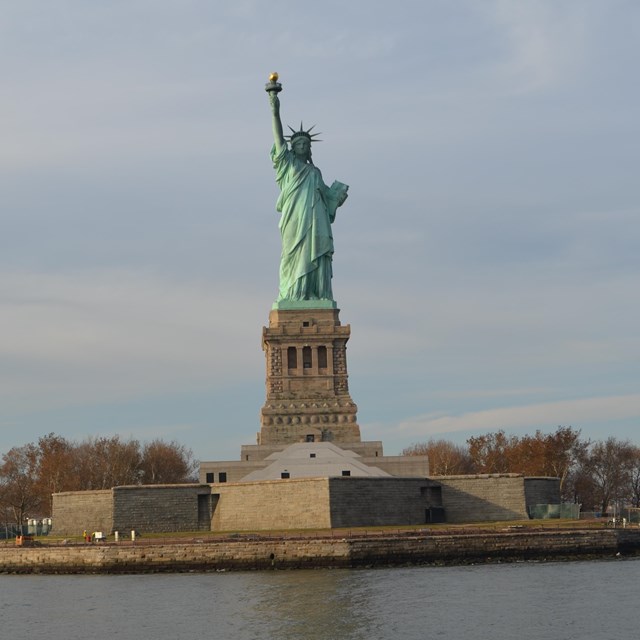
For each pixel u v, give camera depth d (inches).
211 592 5595.5
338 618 4840.1
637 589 5438.0
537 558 6727.4
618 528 7130.9
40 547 6924.2
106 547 6638.8
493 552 6668.3
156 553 6555.1
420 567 6397.6
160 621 4918.8
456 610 4965.6
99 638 4645.7
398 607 5054.1
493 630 4562.0
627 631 4510.3
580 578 5836.6
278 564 6422.2
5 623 4990.2
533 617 4795.8
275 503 7696.9
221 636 4579.2
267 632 4623.5
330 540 6427.2
